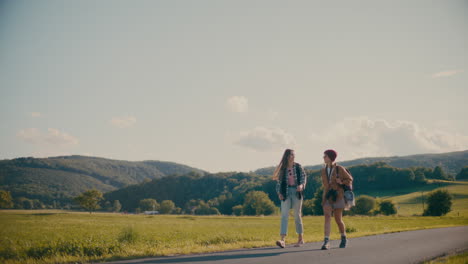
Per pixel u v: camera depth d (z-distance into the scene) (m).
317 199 100.62
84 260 7.27
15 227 39.56
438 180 172.75
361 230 16.50
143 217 98.50
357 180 172.50
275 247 8.53
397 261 5.92
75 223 53.78
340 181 8.23
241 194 186.50
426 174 189.00
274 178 8.97
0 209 178.25
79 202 148.25
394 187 163.62
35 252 9.57
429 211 100.75
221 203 186.12
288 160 8.84
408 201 135.38
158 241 12.55
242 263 5.78
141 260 6.56
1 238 20.72
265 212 136.88
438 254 6.74
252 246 8.75
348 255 6.66
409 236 11.33
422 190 154.75
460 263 5.51
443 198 98.81
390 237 10.92
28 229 35.03
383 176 167.62
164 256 7.24
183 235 19.20
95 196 150.38
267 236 14.33
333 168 8.31
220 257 6.59
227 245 8.88
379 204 108.06
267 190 186.75
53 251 9.11
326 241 7.89
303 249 7.89
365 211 106.12
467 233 12.68
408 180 162.88
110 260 7.18
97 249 9.02
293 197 8.74
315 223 38.94
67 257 7.79
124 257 7.27
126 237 11.55
